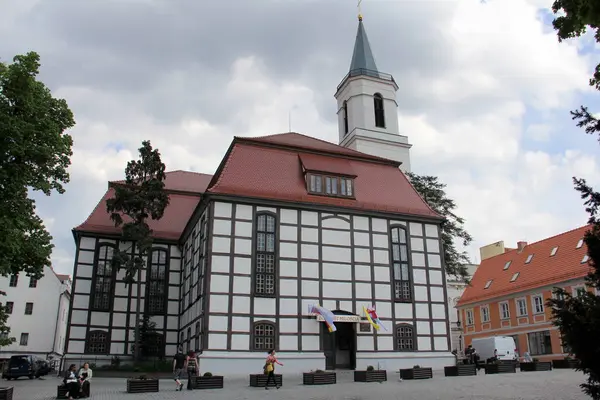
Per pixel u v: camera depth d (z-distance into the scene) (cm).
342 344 3150
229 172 3155
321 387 2158
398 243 3400
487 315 5291
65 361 3569
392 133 4969
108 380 2741
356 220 3322
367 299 3197
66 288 6394
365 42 5238
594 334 1009
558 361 3059
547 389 1839
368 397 1752
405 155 4944
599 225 1086
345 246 3241
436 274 3441
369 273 3250
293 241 3122
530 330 4659
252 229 3048
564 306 1055
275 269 3031
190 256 3612
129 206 3572
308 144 3638
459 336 6225
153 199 3609
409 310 3288
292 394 1902
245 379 2634
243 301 2912
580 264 4306
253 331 2884
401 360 3158
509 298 4978
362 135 4841
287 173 3325
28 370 3541
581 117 1107
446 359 3272
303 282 3075
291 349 2931
